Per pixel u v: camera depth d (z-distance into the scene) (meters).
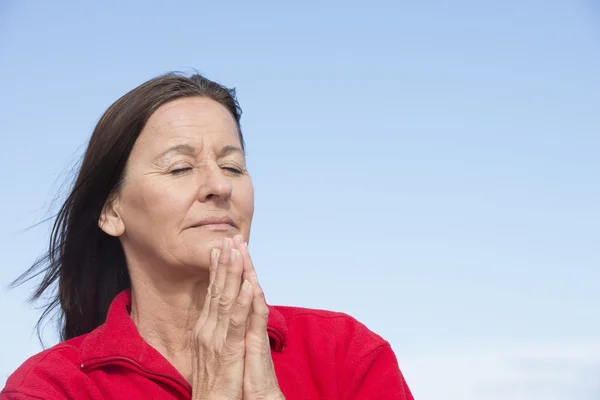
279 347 4.41
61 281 4.91
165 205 4.29
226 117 4.56
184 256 4.27
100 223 4.62
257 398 4.02
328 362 4.41
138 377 4.18
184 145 4.36
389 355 4.56
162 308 4.45
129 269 4.55
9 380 4.16
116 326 4.30
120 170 4.49
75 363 4.26
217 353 4.04
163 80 4.57
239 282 4.10
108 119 4.54
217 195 4.29
